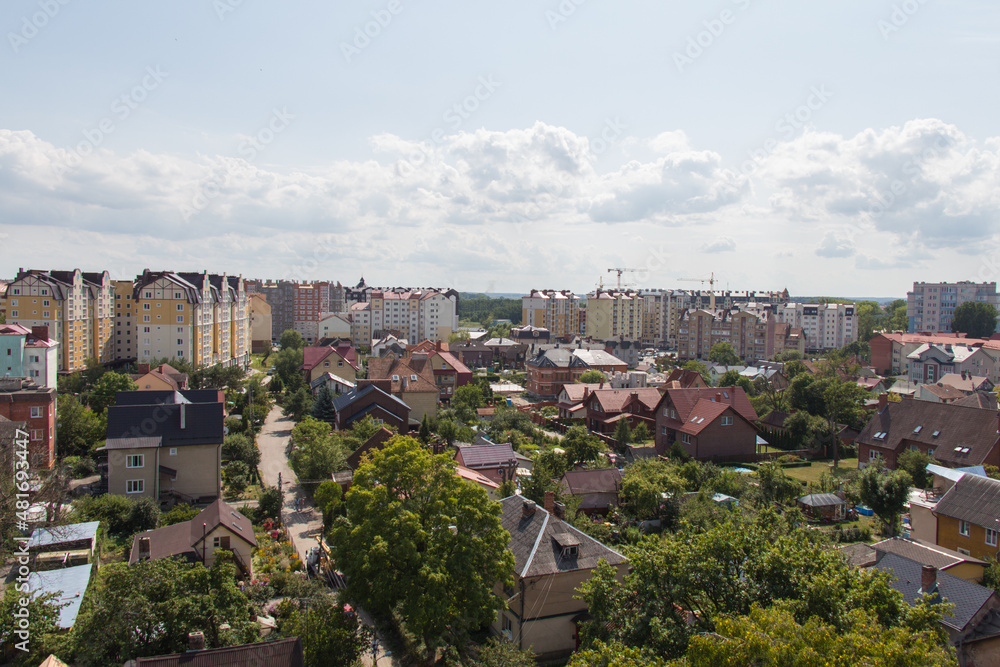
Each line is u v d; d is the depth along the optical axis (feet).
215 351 462.19
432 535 122.83
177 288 411.13
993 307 635.25
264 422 338.95
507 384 489.26
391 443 137.49
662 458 262.67
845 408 288.92
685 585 101.40
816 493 211.00
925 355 465.88
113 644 103.04
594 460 246.47
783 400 349.00
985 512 165.07
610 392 338.34
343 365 407.44
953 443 237.45
